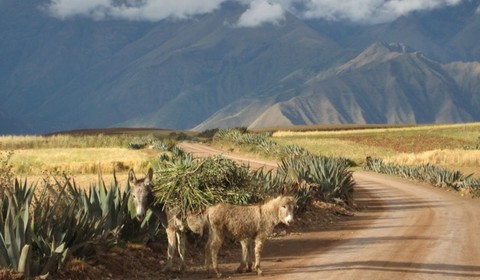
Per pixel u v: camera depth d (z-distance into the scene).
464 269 17.73
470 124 183.25
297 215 29.41
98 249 16.70
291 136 154.25
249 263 16.77
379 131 167.25
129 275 16.30
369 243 22.95
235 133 116.25
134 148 104.69
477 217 33.03
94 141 108.31
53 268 14.86
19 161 63.81
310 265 18.11
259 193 20.30
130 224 18.56
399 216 33.47
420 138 134.75
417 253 20.50
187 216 16.62
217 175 18.20
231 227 16.08
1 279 13.60
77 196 18.81
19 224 14.45
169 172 17.42
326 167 37.69
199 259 18.97
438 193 50.22
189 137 169.62
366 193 49.16
